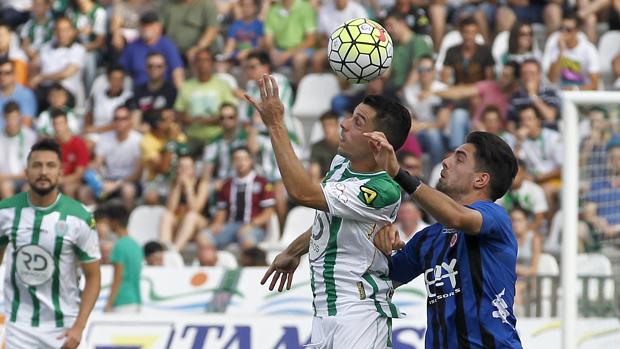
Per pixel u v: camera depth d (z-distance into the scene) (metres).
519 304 38.75
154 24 52.47
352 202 19.69
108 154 49.00
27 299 28.27
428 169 47.72
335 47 21.59
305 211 45.66
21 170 49.06
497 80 48.88
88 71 55.91
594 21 54.25
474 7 54.75
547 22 54.28
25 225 27.83
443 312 20.09
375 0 56.88
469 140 20.55
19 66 54.53
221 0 60.88
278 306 39.06
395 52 49.88
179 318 36.44
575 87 50.66
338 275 20.45
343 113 49.28
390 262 21.08
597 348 33.41
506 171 20.27
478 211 19.38
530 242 41.97
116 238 42.47
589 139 33.94
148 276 39.69
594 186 33.91
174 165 47.19
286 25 54.62
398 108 20.20
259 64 49.31
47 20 56.41
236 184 45.34
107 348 36.09
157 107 50.06
